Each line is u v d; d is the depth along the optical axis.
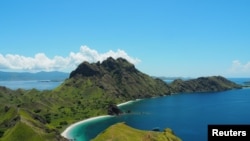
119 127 153.00
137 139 144.62
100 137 142.25
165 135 165.88
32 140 170.50
